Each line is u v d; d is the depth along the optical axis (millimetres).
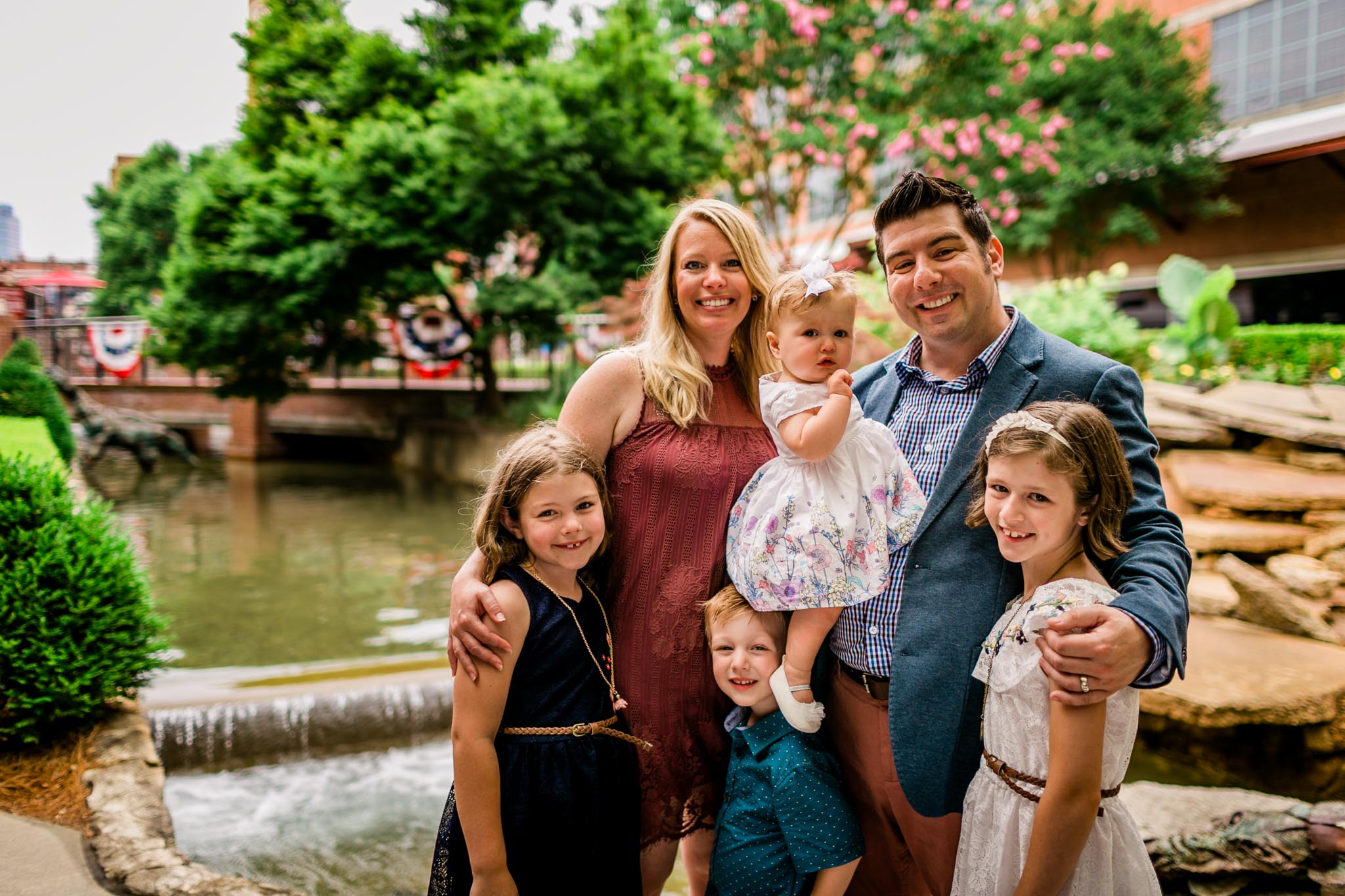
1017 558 1685
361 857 3619
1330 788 3918
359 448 20625
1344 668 4293
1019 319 1990
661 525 2119
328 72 15227
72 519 4172
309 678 5223
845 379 1870
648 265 2389
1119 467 1666
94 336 20688
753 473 2152
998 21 12930
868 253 15023
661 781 2141
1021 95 12484
